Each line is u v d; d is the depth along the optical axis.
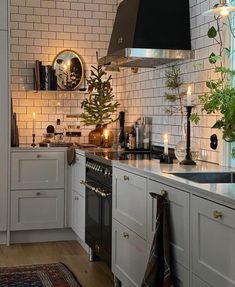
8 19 5.09
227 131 2.69
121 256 3.78
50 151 5.34
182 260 2.75
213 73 3.85
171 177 2.92
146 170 3.28
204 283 2.51
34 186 5.31
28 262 4.65
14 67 5.71
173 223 2.86
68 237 5.52
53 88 5.64
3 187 5.23
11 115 5.30
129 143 5.05
